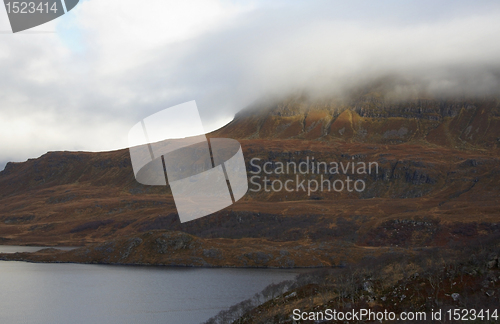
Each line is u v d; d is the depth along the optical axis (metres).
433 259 96.50
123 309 131.62
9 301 144.38
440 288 82.94
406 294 84.38
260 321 88.19
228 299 141.25
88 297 149.50
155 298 145.50
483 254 89.44
